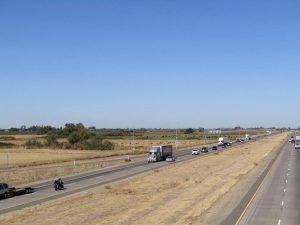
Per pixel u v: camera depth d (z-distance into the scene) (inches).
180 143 7687.0
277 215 1366.9
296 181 2299.5
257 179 2418.8
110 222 1342.3
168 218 1375.5
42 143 6510.8
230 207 1529.3
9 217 1446.9
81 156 4559.5
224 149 5772.6
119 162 3848.4
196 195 1871.3
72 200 1800.0
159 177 2642.7
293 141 7495.1
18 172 2977.4
